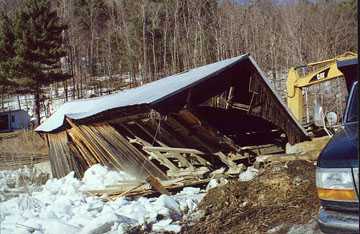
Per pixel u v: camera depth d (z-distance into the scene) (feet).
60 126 54.44
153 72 201.05
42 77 154.81
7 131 178.50
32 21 153.89
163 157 43.98
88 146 50.26
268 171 29.96
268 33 176.04
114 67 221.05
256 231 23.00
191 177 40.91
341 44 153.38
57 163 56.29
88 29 240.32
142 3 211.61
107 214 27.17
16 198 38.55
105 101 57.11
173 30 206.59
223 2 208.85
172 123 44.96
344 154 16.65
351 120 20.83
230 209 26.71
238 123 51.65
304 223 22.31
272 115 47.34
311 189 26.55
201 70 49.14
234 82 45.78
